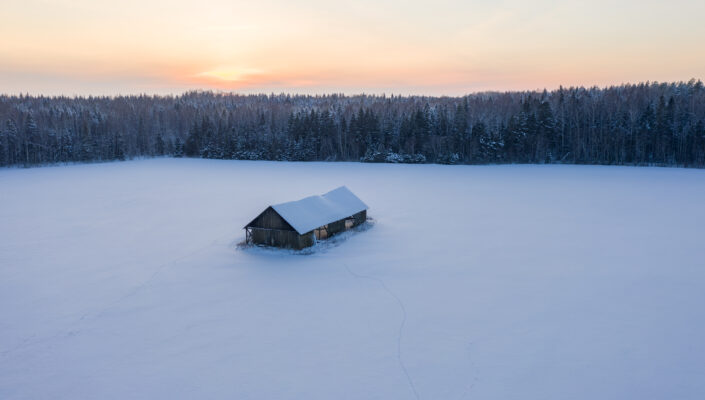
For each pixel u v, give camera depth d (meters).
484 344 19.11
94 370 17.53
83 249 34.72
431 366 17.47
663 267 28.75
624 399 15.22
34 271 29.53
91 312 22.98
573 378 16.48
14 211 50.44
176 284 26.88
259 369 17.45
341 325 21.14
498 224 41.62
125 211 50.03
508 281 26.66
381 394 15.73
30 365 18.00
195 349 19.06
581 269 28.64
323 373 17.11
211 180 77.88
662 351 18.28
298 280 27.27
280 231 33.47
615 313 21.98
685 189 61.03
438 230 39.41
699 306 22.61
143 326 21.31
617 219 43.19
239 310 22.98
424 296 24.47
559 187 64.94
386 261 30.67
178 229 41.03
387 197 56.91
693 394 15.42
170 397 15.72
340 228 38.59
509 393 15.66
